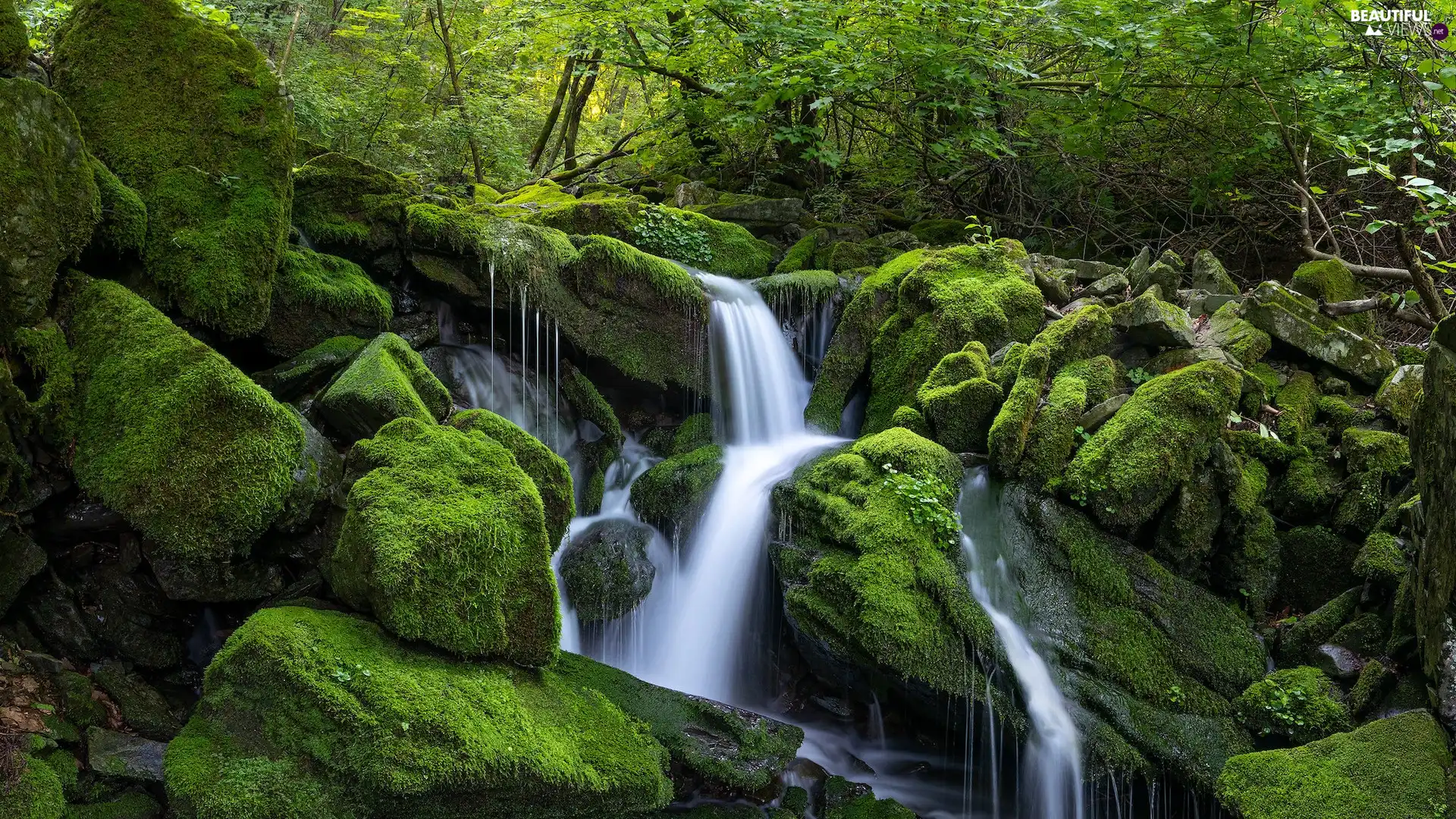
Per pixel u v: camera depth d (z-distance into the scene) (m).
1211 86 8.58
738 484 6.64
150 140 5.44
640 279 7.17
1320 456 6.51
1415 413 5.13
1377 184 8.92
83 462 4.48
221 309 5.37
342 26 13.77
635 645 6.26
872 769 5.67
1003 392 6.58
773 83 9.03
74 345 4.72
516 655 4.58
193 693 4.69
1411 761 4.63
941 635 5.35
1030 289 7.54
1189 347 6.96
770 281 8.05
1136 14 8.29
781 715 5.99
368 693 3.92
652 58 10.84
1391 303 7.30
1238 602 6.20
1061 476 6.19
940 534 5.78
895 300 7.86
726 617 6.21
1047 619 5.66
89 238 4.85
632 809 4.38
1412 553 5.31
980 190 10.95
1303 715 5.26
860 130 11.86
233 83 5.61
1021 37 9.44
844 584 5.43
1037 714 5.25
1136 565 5.97
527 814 4.07
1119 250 10.48
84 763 3.94
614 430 7.07
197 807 3.63
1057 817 5.17
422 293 6.84
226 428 4.47
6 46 4.58
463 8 13.02
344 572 4.51
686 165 11.66
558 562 6.04
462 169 12.69
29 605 4.38
